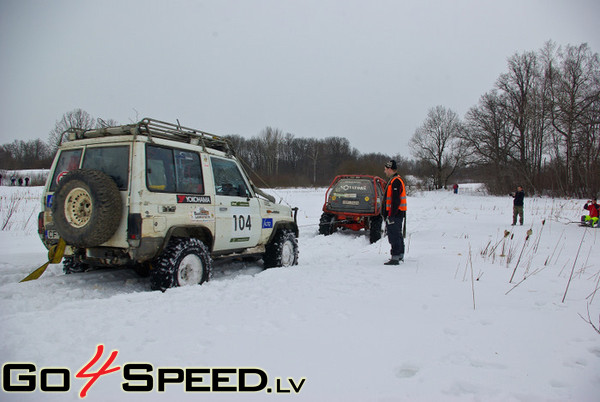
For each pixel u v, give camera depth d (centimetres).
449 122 6619
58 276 545
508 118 4803
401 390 246
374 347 310
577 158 3903
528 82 4834
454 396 241
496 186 4988
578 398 241
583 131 3812
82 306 393
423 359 292
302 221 1666
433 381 258
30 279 515
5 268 627
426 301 445
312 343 315
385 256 807
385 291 487
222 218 582
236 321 360
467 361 290
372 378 261
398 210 682
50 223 529
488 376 268
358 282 532
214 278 620
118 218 456
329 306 416
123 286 526
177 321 354
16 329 321
